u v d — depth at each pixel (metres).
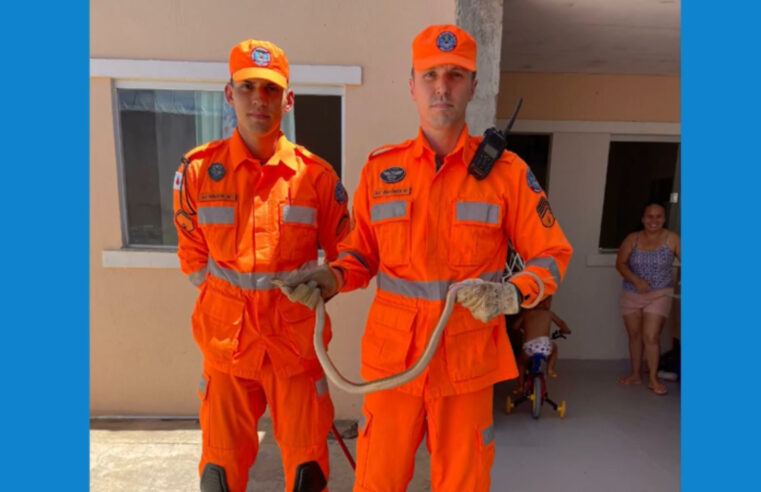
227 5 3.35
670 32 3.59
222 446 2.22
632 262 4.41
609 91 4.82
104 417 3.65
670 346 4.96
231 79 2.19
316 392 2.25
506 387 4.38
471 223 1.78
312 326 2.23
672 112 4.86
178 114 3.54
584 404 4.02
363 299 3.53
